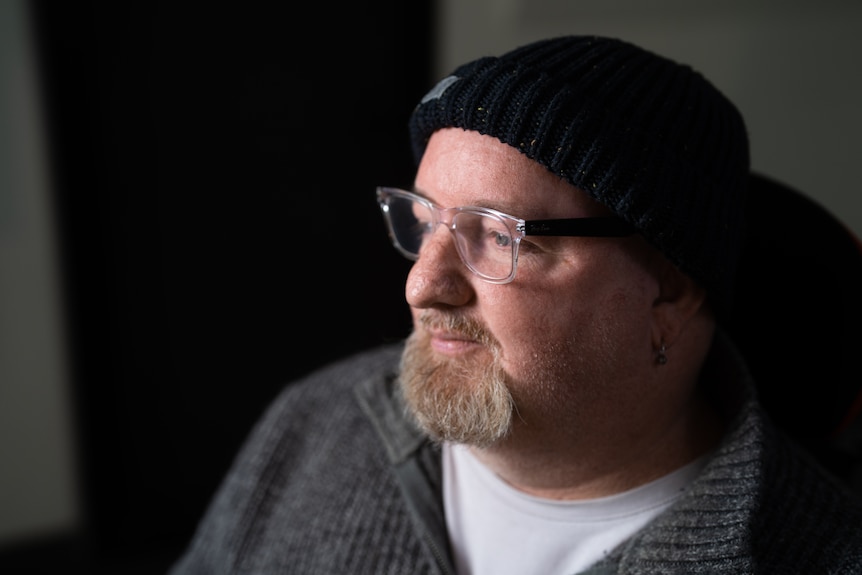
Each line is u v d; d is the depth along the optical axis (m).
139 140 1.66
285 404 0.96
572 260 0.60
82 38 1.54
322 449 0.89
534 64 0.61
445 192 0.62
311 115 1.77
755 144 1.88
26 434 1.74
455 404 0.63
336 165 1.84
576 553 0.69
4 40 1.49
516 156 0.60
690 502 0.64
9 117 1.54
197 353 1.88
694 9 1.75
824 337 0.79
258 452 0.93
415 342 0.69
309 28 1.70
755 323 0.82
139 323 1.80
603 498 0.69
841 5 1.77
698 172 0.63
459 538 0.75
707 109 0.66
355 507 0.81
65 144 1.60
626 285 0.63
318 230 1.88
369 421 0.88
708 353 0.79
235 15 1.63
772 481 0.68
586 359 0.62
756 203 0.82
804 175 1.93
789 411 0.83
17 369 1.69
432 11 1.73
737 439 0.66
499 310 0.61
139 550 1.96
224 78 1.68
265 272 1.87
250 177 1.78
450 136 0.63
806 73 1.84
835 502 0.68
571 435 0.66
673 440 0.72
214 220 1.78
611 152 0.58
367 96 1.80
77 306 1.70
